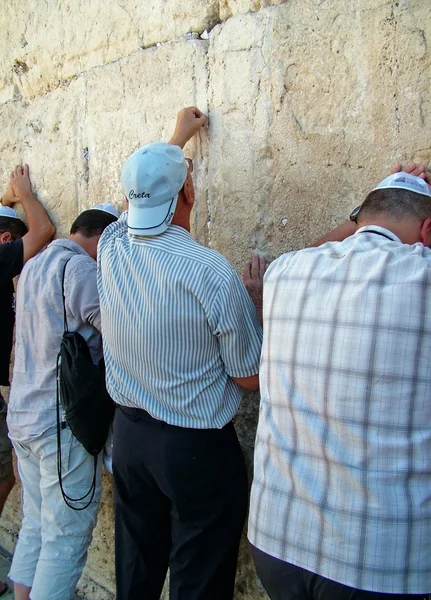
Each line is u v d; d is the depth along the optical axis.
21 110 3.51
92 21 3.00
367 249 1.57
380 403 1.44
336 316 1.51
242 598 2.48
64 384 2.38
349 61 2.04
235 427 2.45
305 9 2.15
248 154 2.36
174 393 1.98
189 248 1.98
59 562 2.49
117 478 2.18
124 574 2.19
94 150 3.06
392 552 1.41
